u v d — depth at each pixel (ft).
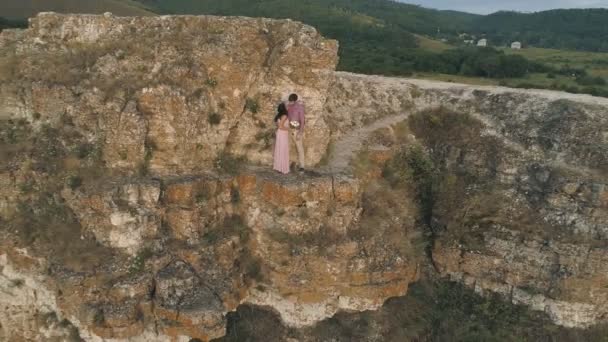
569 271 59.62
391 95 87.40
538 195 66.64
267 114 62.85
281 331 56.95
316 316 57.52
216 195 57.26
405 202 71.36
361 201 63.57
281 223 56.75
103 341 48.49
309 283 56.39
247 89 61.52
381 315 60.75
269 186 57.52
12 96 60.59
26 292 53.72
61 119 58.13
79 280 48.65
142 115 54.49
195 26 61.52
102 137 56.13
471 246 65.77
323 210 58.08
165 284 49.88
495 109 81.00
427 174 74.23
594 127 69.97
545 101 78.07
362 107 82.84
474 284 65.92
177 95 55.26
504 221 65.72
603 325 59.93
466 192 70.90
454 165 75.66
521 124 75.82
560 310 59.93
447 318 62.44
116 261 50.72
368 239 59.82
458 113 82.48
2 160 55.67
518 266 62.80
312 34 62.59
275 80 62.03
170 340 49.70
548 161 69.31
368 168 68.74
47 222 53.98
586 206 61.98
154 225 52.70
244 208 59.26
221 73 58.75
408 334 60.34
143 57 58.54
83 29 64.85
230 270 55.83
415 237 70.38
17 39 68.13
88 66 59.47
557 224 63.16
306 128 63.62
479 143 75.51
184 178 55.93
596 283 58.75
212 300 51.08
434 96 87.86
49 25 66.03
